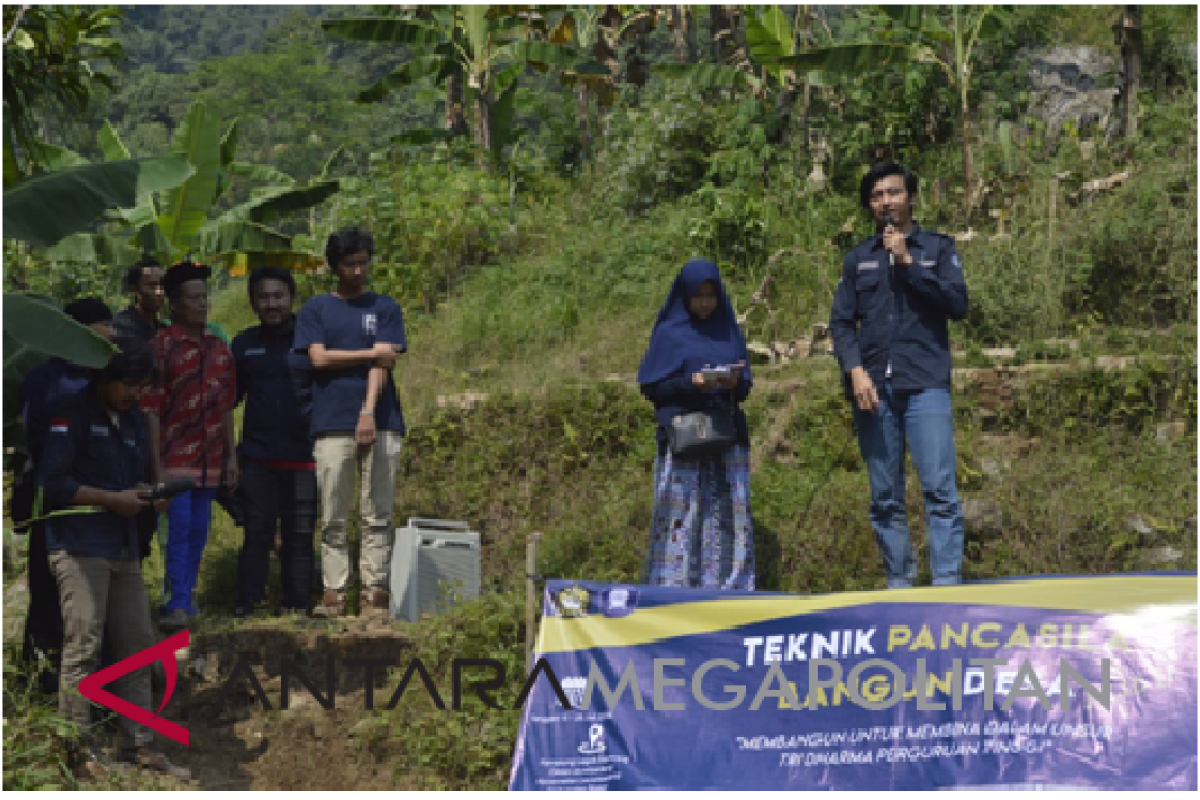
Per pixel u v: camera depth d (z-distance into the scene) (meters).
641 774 4.73
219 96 62.16
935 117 13.22
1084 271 9.55
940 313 6.03
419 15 14.78
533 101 16.77
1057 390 8.02
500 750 5.46
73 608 5.14
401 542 6.78
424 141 14.74
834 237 11.59
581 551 7.53
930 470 5.91
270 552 7.69
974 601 4.80
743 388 6.28
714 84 13.79
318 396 6.58
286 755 5.68
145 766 5.35
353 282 6.71
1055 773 4.54
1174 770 4.48
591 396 8.55
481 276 12.54
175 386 6.38
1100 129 12.26
